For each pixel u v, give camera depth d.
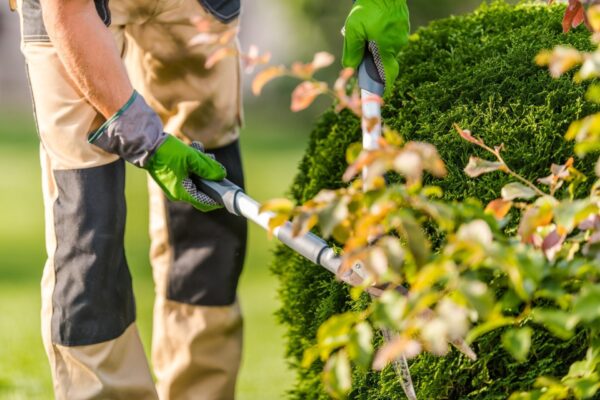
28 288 8.27
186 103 4.02
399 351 2.29
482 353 3.14
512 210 3.18
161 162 3.44
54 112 3.49
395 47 3.43
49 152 3.54
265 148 16.59
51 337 3.54
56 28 3.33
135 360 3.60
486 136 3.32
